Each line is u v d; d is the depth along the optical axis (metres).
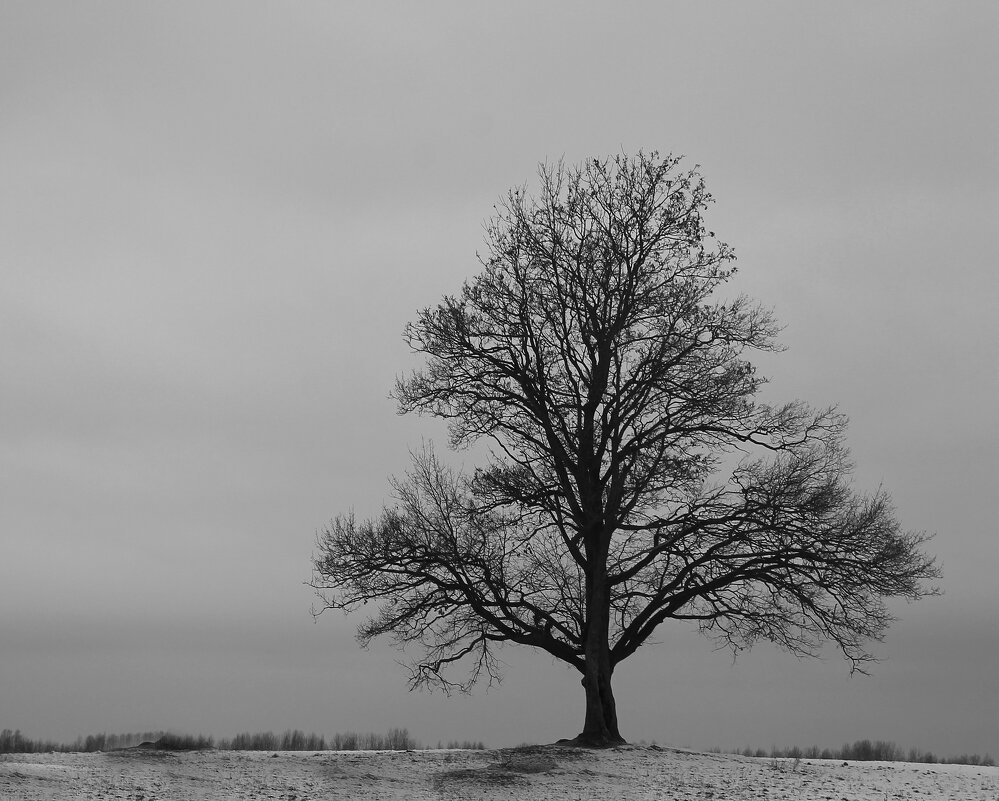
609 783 25.94
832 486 31.86
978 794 25.41
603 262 33.62
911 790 25.94
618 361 33.69
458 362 34.22
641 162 34.34
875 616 31.33
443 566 32.59
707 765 29.09
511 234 34.41
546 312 33.84
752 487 32.16
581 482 33.50
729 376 32.44
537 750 30.55
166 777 24.45
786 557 31.73
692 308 32.78
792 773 28.28
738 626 32.66
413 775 26.72
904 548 31.11
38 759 26.36
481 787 25.11
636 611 33.59
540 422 33.72
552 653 32.81
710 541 32.91
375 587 32.62
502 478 33.12
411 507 33.16
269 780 25.02
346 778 25.72
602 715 32.12
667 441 33.28
